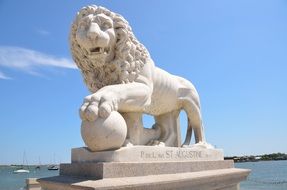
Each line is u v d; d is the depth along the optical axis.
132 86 2.74
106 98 2.38
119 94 2.57
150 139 3.38
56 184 2.32
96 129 2.28
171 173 2.72
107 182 2.04
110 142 2.31
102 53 2.72
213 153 3.56
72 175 2.45
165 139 3.51
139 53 3.00
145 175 2.44
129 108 2.75
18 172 70.81
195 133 3.79
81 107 2.35
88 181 2.10
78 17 2.82
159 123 3.62
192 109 3.70
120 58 2.85
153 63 3.27
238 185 3.93
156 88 3.26
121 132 2.36
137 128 2.90
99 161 2.31
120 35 2.85
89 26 2.70
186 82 3.75
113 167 2.22
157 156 2.72
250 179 23.12
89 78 2.96
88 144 2.35
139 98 2.79
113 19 2.86
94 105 2.32
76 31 2.84
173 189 2.56
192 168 3.04
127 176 2.29
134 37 3.00
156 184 2.31
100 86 2.92
